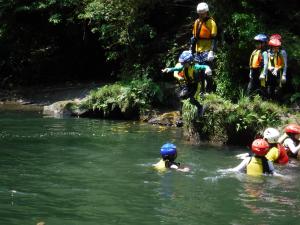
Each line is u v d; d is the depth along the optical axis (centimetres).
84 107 1475
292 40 1302
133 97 1430
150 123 1368
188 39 1570
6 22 1956
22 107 1645
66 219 609
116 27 1605
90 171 839
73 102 1507
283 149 932
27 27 2022
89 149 1011
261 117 1096
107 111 1451
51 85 1980
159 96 1443
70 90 1816
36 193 711
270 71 1142
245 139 1108
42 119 1395
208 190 742
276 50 1135
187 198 702
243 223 607
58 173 822
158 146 1056
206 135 1142
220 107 1123
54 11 1833
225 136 1121
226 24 1363
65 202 673
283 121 1094
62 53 2112
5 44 2059
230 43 1405
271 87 1180
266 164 846
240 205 675
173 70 963
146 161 917
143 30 1584
